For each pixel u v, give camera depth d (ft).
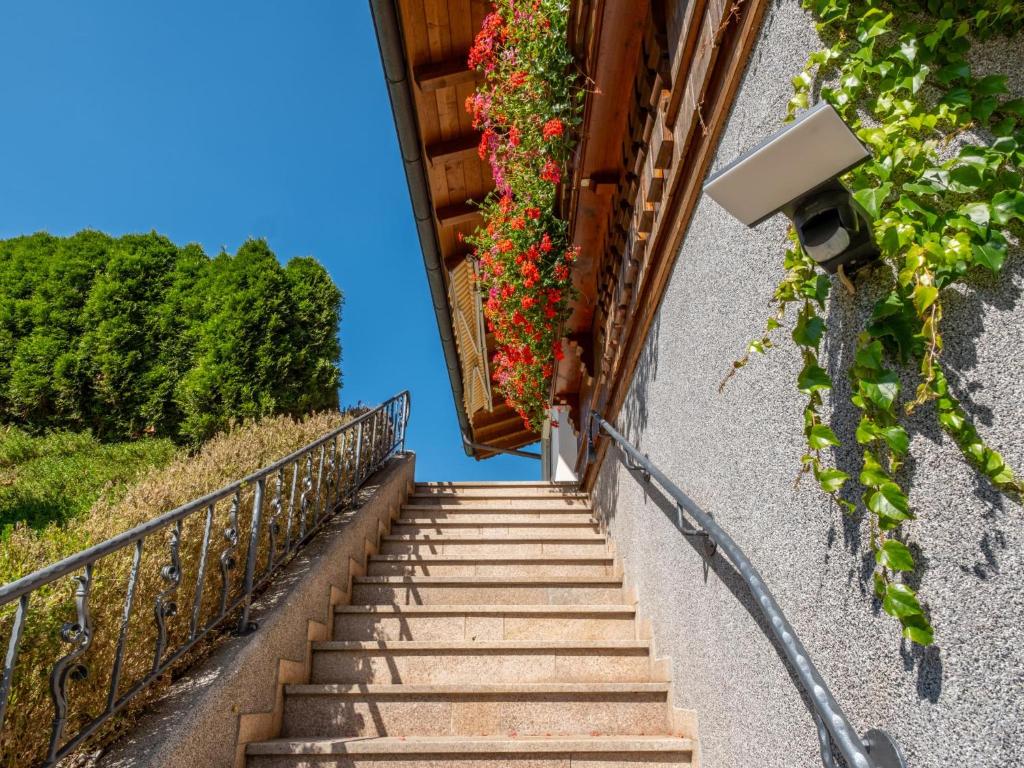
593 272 15.84
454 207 21.65
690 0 6.97
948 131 3.57
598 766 7.72
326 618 11.09
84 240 30.01
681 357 8.38
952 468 3.26
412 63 15.84
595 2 9.53
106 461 20.47
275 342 24.64
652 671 9.79
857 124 4.03
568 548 15.10
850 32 4.16
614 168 12.29
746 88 5.82
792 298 4.42
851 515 4.07
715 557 6.92
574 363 19.53
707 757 7.12
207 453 12.82
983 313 3.25
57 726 5.11
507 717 8.86
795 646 4.32
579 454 20.35
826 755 3.99
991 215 3.20
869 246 3.70
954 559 3.19
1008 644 2.83
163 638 6.61
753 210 3.71
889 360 3.66
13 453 20.34
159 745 5.97
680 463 8.36
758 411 5.61
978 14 3.46
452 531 16.96
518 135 13.25
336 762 7.75
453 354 26.21
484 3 14.78
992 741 2.84
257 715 8.11
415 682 9.90
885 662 3.64
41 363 25.39
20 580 4.61
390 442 20.92
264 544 10.06
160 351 26.45
